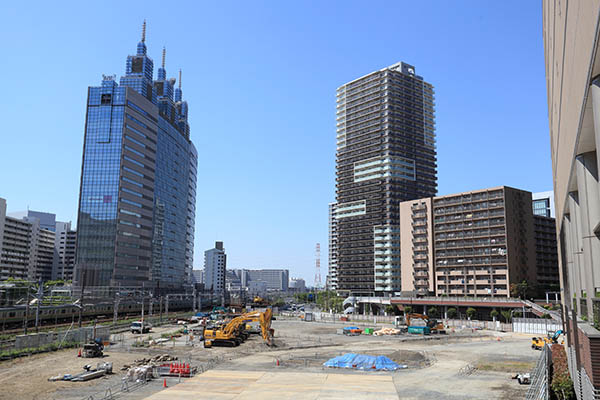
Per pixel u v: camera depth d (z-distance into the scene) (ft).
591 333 76.13
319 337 315.17
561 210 146.72
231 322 266.16
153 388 144.25
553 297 507.30
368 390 143.23
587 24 57.52
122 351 225.76
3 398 130.41
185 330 325.21
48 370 171.83
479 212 529.45
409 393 139.95
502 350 244.01
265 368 182.80
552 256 564.30
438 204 571.69
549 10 112.78
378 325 421.59
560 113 109.70
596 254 93.40
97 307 448.24
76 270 611.88
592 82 62.69
